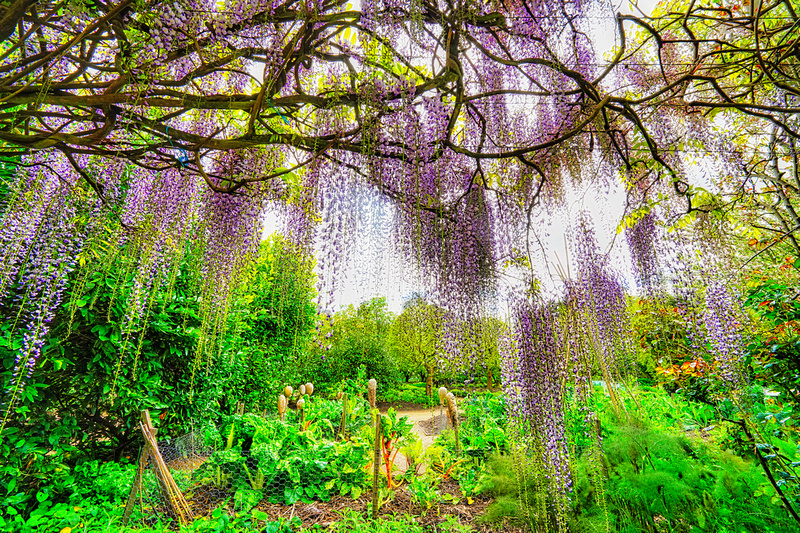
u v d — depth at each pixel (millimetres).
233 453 3326
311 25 1345
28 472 2623
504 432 3557
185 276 3238
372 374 8641
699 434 2551
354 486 3234
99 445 3268
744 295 2203
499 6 1572
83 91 1648
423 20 1436
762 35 1688
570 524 2123
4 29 1086
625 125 2053
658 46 1629
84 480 2838
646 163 1924
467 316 1836
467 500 2938
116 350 2928
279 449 3465
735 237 2260
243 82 1688
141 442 3389
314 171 1674
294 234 1739
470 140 1909
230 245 1838
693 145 1999
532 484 2146
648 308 2508
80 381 2902
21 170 1739
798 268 2039
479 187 1908
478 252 1877
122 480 2832
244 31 1400
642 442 2424
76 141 1291
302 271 1719
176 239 1826
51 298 1946
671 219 2062
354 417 4930
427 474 3314
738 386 1981
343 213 1642
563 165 2037
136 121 1349
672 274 2129
